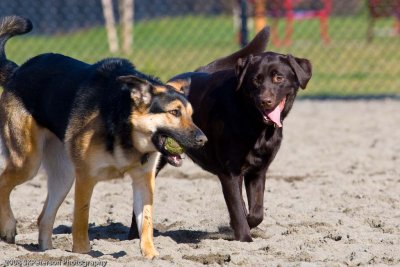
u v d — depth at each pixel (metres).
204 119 10.38
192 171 14.98
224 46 33.06
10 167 10.12
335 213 11.63
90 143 9.21
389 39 37.78
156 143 9.09
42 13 33.94
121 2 30.58
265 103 9.66
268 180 14.20
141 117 9.03
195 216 11.70
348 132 19.27
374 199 12.48
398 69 29.81
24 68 10.34
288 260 9.08
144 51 30.70
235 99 10.09
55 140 10.22
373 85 26.69
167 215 11.79
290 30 35.81
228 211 10.89
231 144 10.10
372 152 16.72
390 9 34.25
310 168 15.23
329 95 24.69
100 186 13.84
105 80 9.50
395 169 14.95
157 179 14.33
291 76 10.18
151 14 38.28
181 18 37.62
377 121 20.77
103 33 34.44
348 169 15.08
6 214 10.10
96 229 11.22
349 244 9.74
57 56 10.39
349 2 41.78
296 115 21.92
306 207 12.05
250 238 10.18
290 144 17.81
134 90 8.98
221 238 10.68
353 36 38.28
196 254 9.26
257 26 33.75
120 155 9.21
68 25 34.94
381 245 9.66
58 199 10.13
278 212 11.73
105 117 9.17
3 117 10.23
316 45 35.62
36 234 10.80
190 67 27.58
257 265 8.80
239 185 10.28
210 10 39.22
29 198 13.02
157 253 9.20
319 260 9.05
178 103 9.06
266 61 10.04
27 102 10.06
